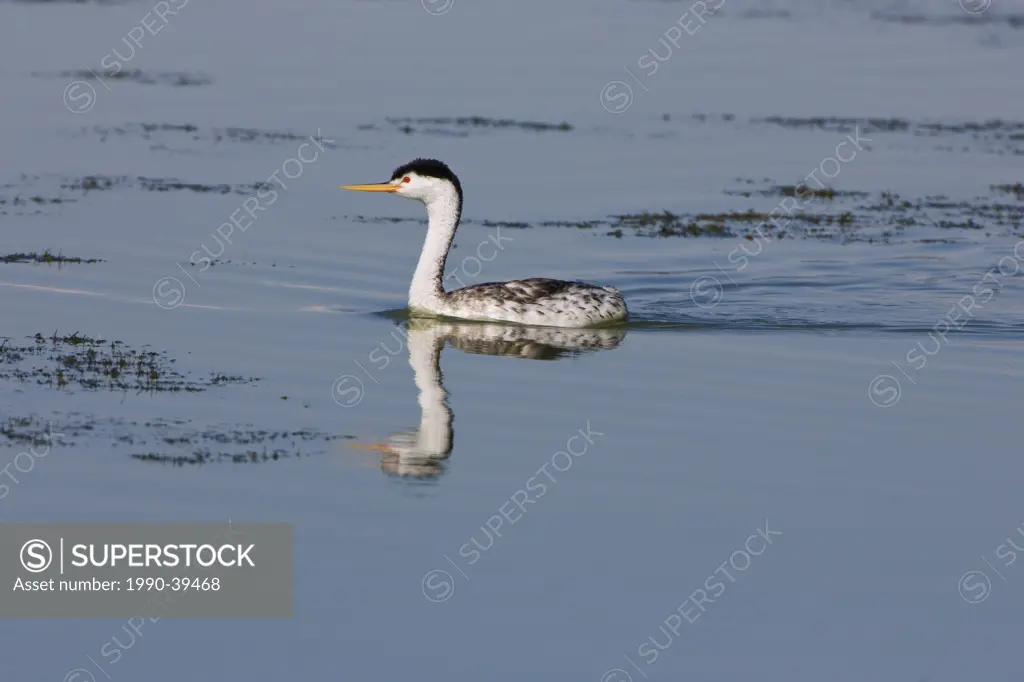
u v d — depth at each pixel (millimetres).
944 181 31172
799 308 21531
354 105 37531
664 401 16547
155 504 12953
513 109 37688
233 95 38531
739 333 19984
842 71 45219
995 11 57000
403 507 13195
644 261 23984
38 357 17297
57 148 31328
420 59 44719
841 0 59156
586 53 46375
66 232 24047
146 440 14531
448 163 30844
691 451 14922
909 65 46406
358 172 29609
